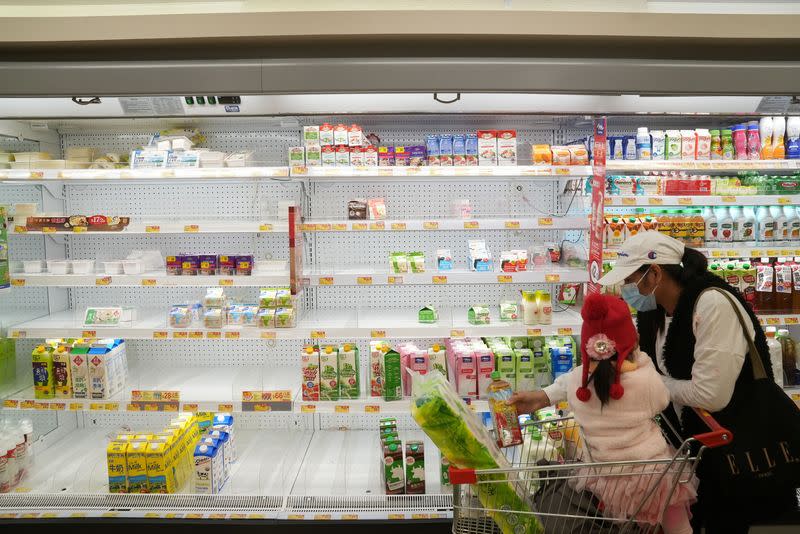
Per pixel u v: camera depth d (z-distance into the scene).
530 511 1.92
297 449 3.62
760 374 2.18
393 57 3.06
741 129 3.53
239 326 3.33
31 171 3.18
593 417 1.95
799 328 3.88
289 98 3.01
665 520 2.01
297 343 3.98
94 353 3.28
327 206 3.83
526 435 2.86
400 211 3.87
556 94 2.98
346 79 2.90
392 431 3.18
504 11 2.95
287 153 3.80
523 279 3.27
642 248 2.24
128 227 3.31
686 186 3.42
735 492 2.20
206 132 3.78
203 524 2.91
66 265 3.43
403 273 3.30
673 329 2.30
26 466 3.26
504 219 3.26
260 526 2.90
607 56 3.17
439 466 3.37
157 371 3.80
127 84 2.91
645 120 3.70
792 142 3.50
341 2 3.20
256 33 2.95
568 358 3.39
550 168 3.18
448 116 3.41
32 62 2.93
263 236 3.91
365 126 3.73
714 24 3.00
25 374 3.62
